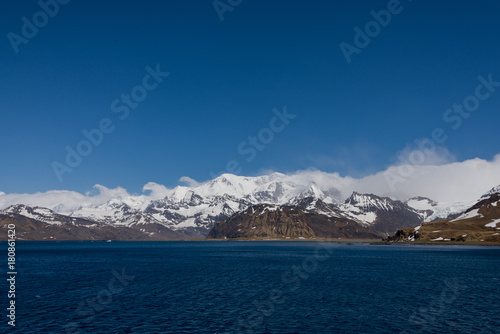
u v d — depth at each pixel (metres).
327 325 52.34
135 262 165.38
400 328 51.09
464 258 182.88
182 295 74.31
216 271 121.44
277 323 53.25
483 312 59.94
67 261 172.75
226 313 58.97
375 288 83.19
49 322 53.62
